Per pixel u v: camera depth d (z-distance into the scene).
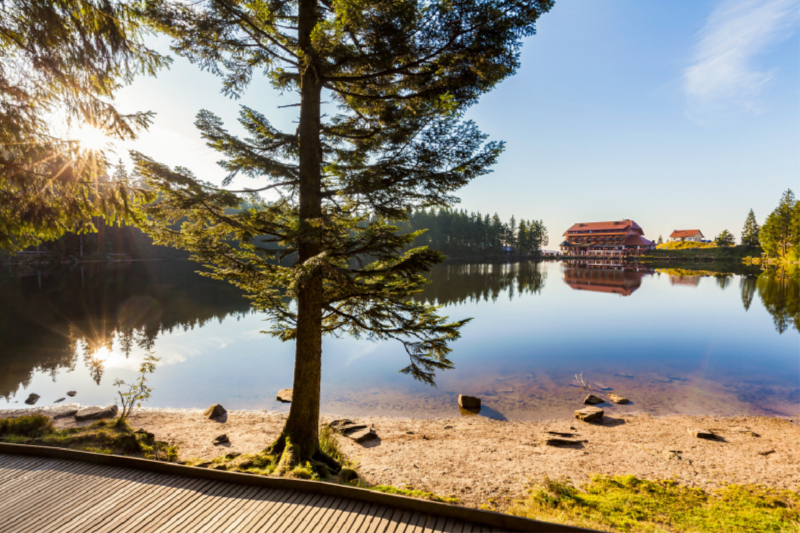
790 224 82.25
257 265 7.25
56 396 14.05
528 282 60.44
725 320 30.36
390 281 8.07
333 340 24.44
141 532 4.51
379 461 9.05
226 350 21.22
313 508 5.02
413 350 7.73
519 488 7.65
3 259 54.12
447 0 5.62
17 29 5.89
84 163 6.34
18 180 6.19
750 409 13.41
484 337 24.75
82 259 67.31
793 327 27.55
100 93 6.74
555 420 12.45
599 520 5.95
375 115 8.16
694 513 6.34
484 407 13.68
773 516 6.26
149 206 6.59
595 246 132.62
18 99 6.33
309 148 7.14
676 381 16.41
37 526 4.61
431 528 4.64
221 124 6.95
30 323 25.48
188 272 69.00
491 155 6.45
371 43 6.34
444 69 6.87
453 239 113.62
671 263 106.62
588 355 20.50
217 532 4.53
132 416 12.15
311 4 6.99
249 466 6.81
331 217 7.18
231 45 7.21
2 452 6.46
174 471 5.88
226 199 6.64
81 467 6.02
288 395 14.42
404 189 6.92
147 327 26.34
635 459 9.28
